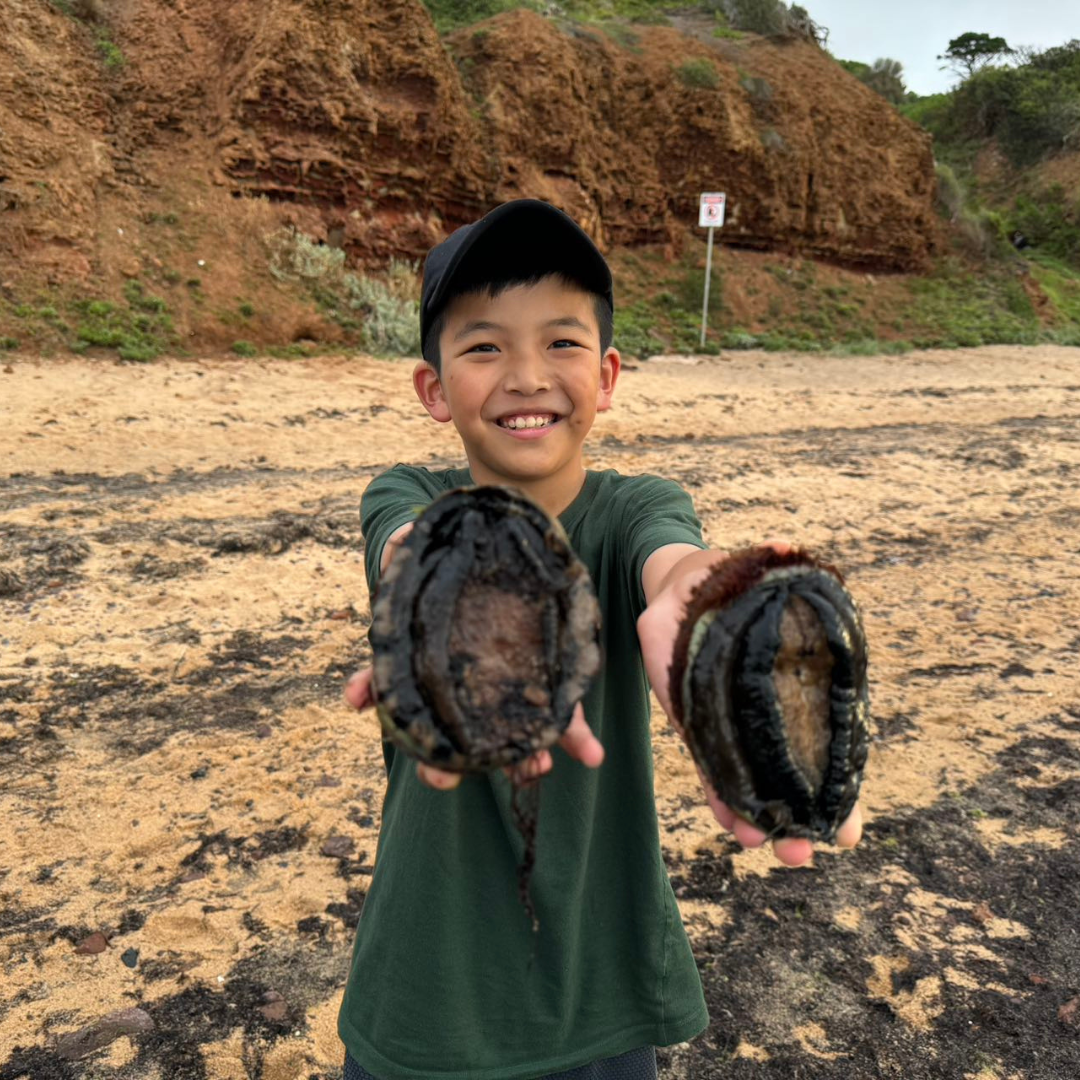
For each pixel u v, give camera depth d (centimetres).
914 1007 348
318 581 727
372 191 1952
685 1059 323
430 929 195
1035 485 1176
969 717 575
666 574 153
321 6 1916
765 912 396
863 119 3094
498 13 2759
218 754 492
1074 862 439
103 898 386
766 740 109
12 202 1477
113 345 1412
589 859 206
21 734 502
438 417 214
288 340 1627
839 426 1512
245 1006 336
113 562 727
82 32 1797
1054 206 4525
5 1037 318
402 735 105
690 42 2925
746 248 2788
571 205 2369
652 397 1595
